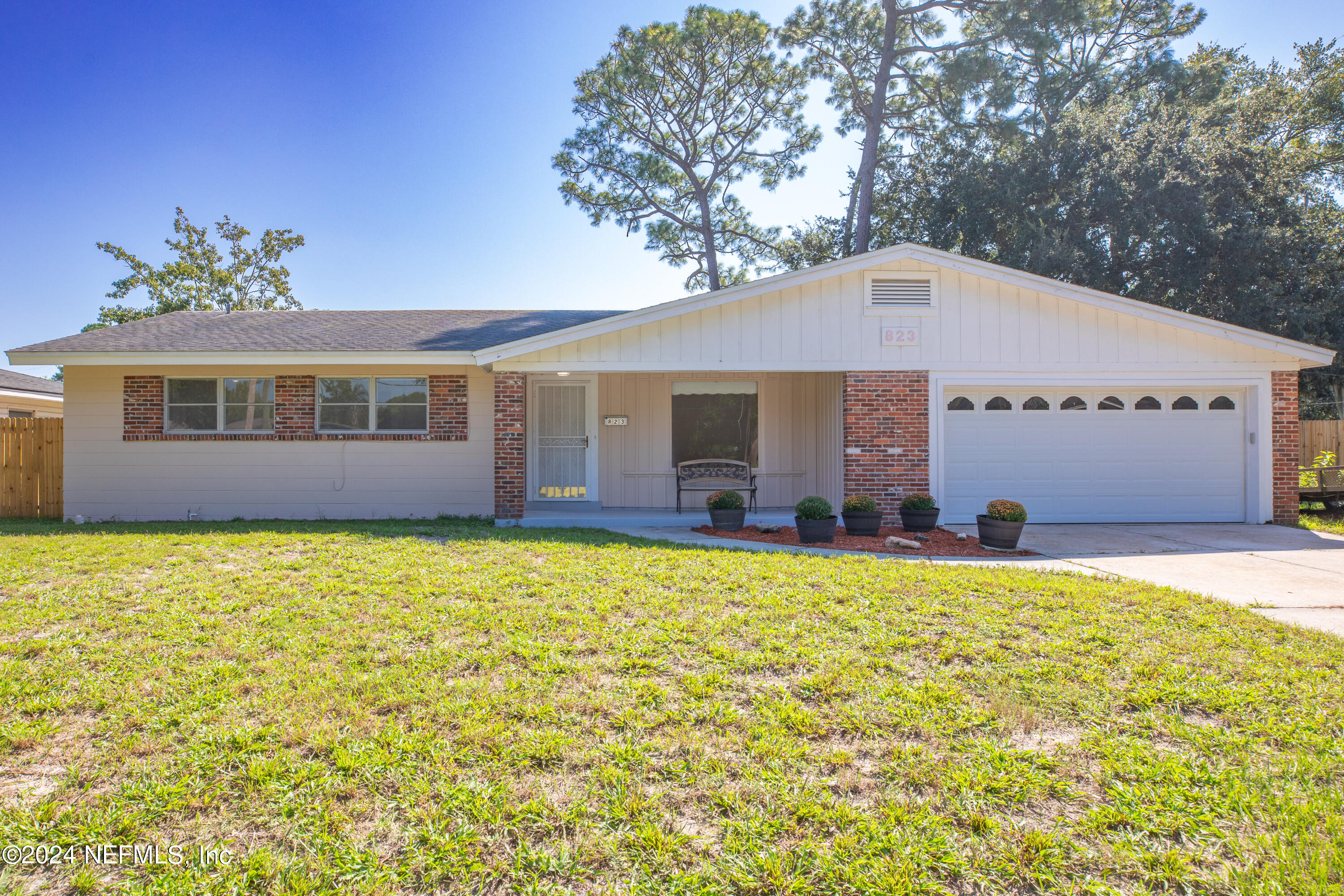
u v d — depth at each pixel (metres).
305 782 3.16
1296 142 25.62
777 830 2.85
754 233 28.42
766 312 11.68
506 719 3.75
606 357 11.55
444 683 4.24
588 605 5.83
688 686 4.18
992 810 3.02
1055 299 11.97
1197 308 21.61
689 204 28.09
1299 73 26.17
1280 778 3.24
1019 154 23.11
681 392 14.05
